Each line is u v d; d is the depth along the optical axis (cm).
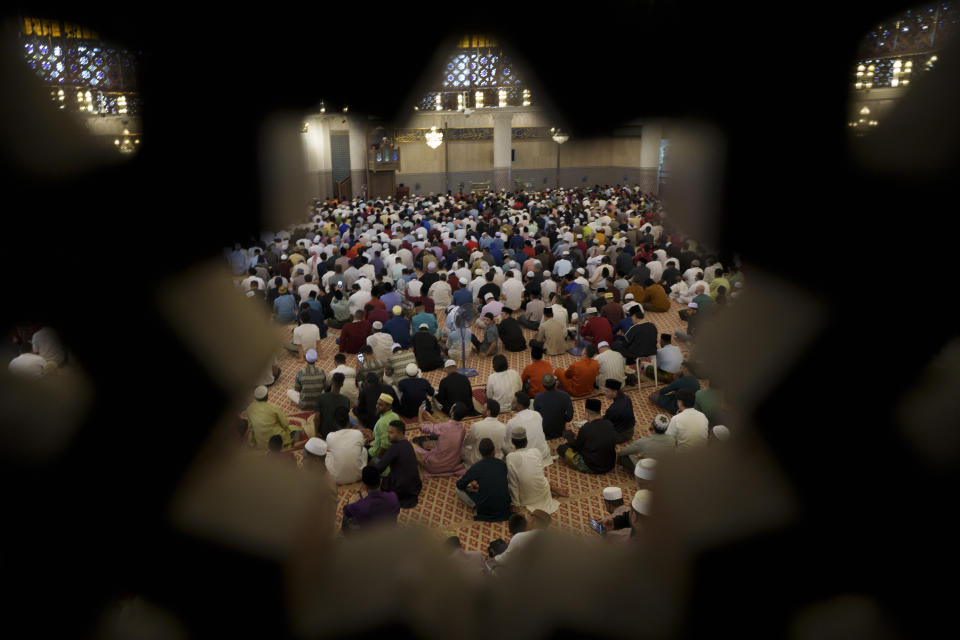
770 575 68
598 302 795
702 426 474
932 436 65
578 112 60
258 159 72
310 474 82
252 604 71
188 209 72
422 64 61
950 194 61
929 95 58
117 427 73
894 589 65
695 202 64
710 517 70
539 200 1938
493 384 606
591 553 76
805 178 63
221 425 80
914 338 63
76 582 70
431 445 518
